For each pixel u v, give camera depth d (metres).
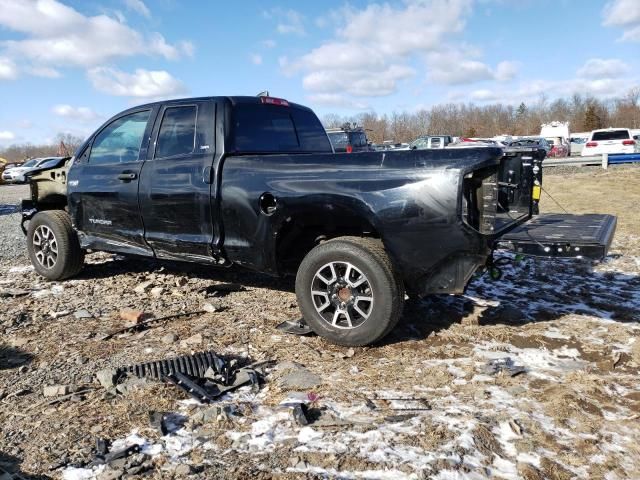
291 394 3.18
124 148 5.36
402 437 2.68
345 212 3.88
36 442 2.71
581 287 5.38
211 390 3.21
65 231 5.86
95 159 5.63
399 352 3.82
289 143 5.27
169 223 4.88
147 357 3.78
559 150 32.84
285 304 4.98
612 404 3.03
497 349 3.84
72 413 2.99
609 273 5.94
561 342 3.96
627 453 2.55
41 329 4.42
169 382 3.29
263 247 4.32
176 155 4.89
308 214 4.07
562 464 2.47
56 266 5.90
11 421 2.93
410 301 4.91
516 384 3.27
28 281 6.09
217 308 4.82
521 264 6.30
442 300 4.95
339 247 3.85
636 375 3.41
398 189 3.68
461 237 3.56
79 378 3.46
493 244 3.67
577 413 2.90
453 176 3.53
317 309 4.00
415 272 3.73
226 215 4.46
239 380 3.31
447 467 2.43
